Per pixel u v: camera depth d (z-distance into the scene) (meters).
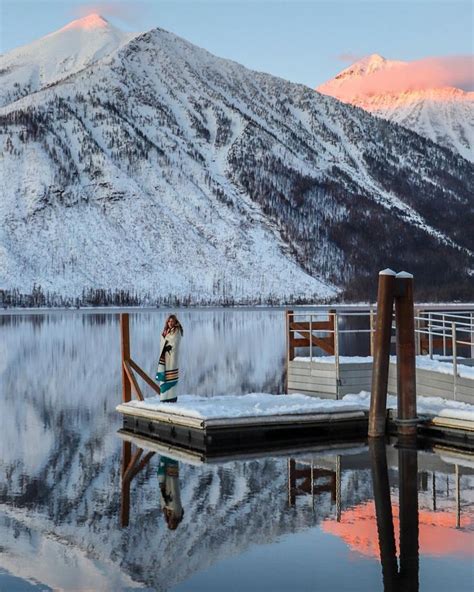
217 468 18.14
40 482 17.09
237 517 14.44
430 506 14.98
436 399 21.88
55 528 13.91
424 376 22.59
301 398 23.08
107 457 19.50
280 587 11.24
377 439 20.34
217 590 11.20
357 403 21.97
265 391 31.64
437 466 17.88
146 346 58.19
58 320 116.06
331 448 19.86
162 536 13.51
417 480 16.77
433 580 11.39
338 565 12.02
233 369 40.91
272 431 20.81
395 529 13.64
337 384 23.67
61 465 18.66
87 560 12.35
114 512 14.84
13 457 19.56
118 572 11.93
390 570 11.79
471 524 13.87
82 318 124.81
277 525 13.95
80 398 30.92
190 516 14.53
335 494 15.84
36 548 12.93
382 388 20.30
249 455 19.33
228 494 15.96
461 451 19.33
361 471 17.55
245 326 95.06
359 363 23.92
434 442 20.30
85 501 15.59
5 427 24.03
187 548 12.88
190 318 124.19
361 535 13.35
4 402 29.77
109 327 91.88
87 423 24.80
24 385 35.16
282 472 17.59
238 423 20.47
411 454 19.03
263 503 15.29
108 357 48.75
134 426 23.64
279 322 108.38
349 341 61.81
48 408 28.20
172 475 17.56
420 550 12.62
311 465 18.14
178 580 11.56
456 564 11.99
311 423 21.09
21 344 61.62
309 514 14.57
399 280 19.89
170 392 22.83
